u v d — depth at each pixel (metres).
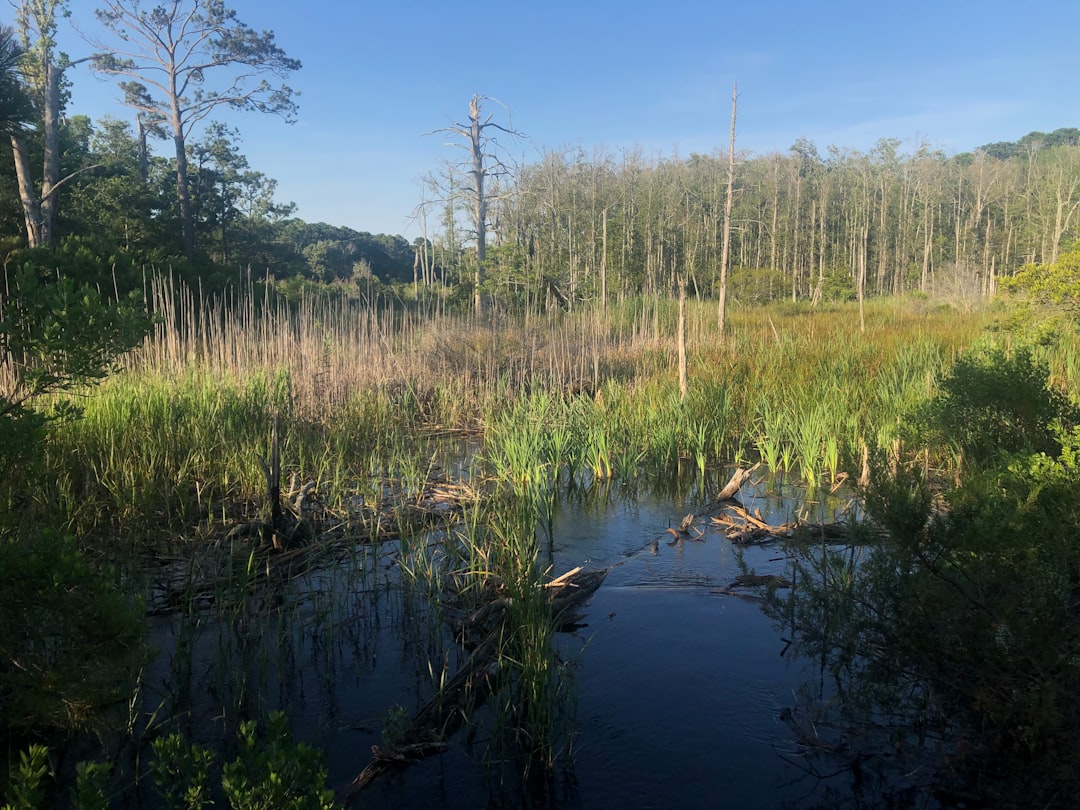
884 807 3.37
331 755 3.82
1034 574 3.49
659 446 9.73
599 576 5.98
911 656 4.01
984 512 3.69
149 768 3.64
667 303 28.14
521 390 12.73
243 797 2.39
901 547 4.09
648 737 3.92
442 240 27.77
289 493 7.48
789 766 3.68
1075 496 3.65
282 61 32.66
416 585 5.71
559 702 4.06
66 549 3.21
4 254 16.61
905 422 7.71
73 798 2.49
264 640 4.64
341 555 6.57
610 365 15.71
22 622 3.13
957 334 18.97
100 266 16.70
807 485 8.71
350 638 5.11
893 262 65.88
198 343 13.48
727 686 4.39
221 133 39.75
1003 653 3.57
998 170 69.19
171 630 5.10
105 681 3.26
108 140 37.78
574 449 9.56
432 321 15.98
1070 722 3.34
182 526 6.92
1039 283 14.23
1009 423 6.33
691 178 58.12
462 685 4.39
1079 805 3.22
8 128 13.03
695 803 3.43
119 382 9.77
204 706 4.23
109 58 30.00
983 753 3.61
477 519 7.14
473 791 3.56
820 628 4.79
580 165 39.47
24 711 3.12
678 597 5.67
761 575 5.98
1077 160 65.56
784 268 59.00
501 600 5.23
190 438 8.55
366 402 11.78
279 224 47.75
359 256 59.03
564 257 34.84
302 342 12.88
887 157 69.38
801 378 12.63
